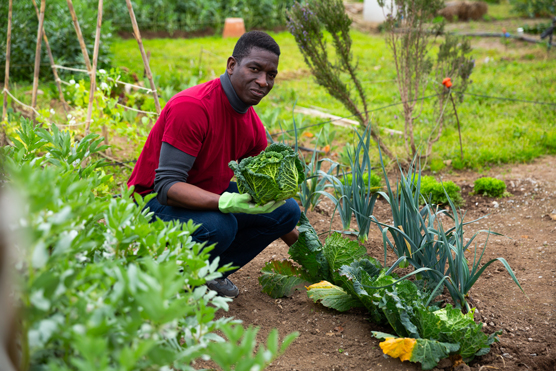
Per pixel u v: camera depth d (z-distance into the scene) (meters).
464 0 15.79
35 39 7.82
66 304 1.36
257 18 14.27
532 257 3.45
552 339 2.54
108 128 5.04
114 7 12.30
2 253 1.02
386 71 9.73
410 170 3.27
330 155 5.61
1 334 1.03
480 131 6.18
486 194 4.55
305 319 2.76
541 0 15.11
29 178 1.24
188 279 1.64
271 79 2.54
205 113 2.46
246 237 2.89
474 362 2.41
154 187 2.54
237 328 1.28
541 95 7.50
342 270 2.61
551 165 5.25
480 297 2.96
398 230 2.82
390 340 2.31
